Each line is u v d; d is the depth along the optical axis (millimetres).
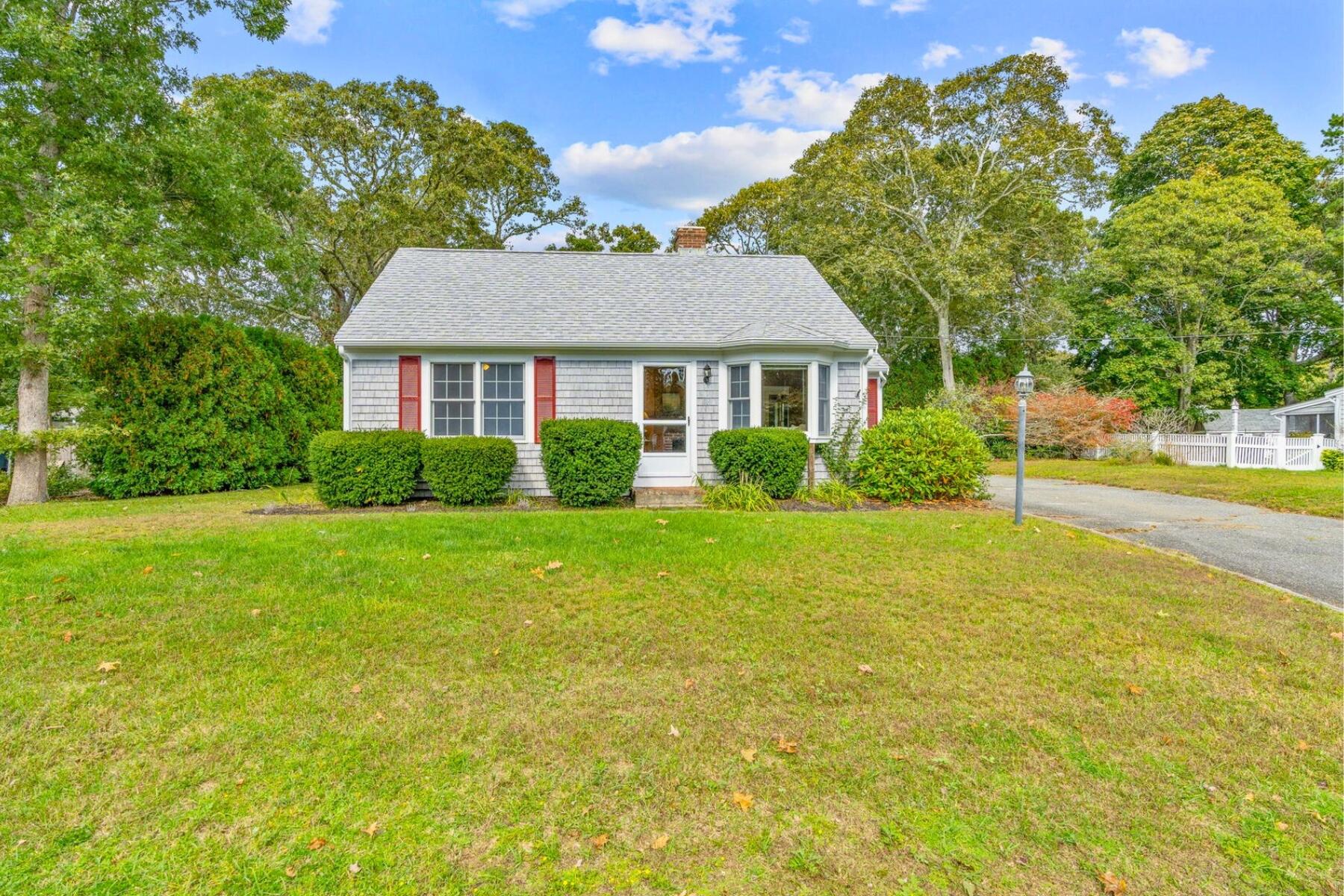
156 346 10734
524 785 2492
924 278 22672
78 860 2049
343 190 21953
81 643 3613
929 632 4102
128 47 10227
